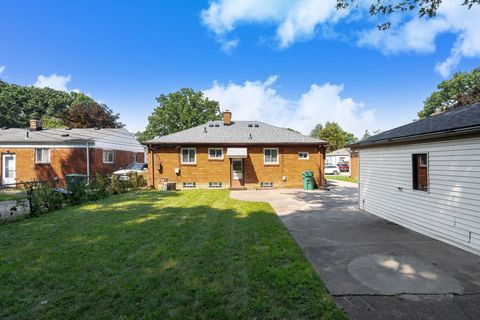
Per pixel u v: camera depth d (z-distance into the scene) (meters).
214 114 52.09
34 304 3.55
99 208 10.90
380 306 3.52
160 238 6.57
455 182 6.22
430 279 4.35
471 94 35.50
